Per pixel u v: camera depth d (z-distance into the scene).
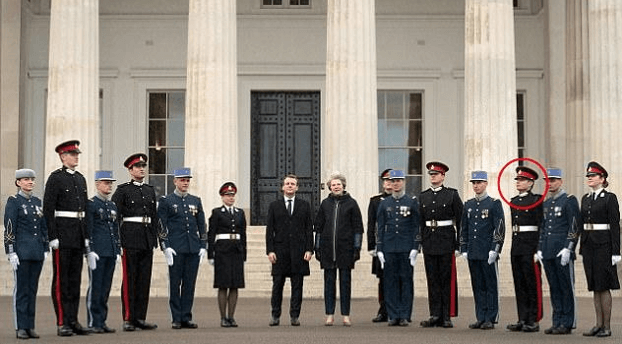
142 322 18.98
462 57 39.75
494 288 19.02
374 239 20.81
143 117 39.31
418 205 19.69
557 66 38.41
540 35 39.72
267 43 39.59
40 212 17.52
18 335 16.98
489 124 30.67
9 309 23.80
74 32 31.09
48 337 17.31
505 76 30.80
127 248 18.75
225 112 30.70
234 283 19.41
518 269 18.67
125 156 39.19
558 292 18.19
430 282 19.45
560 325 18.09
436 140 39.50
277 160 39.28
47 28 39.34
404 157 39.72
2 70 37.53
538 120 39.50
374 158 30.72
